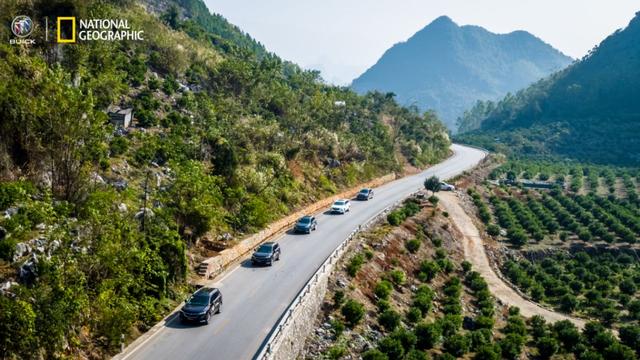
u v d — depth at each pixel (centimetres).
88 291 2147
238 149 5325
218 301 2767
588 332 4312
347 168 7212
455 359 3200
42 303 1853
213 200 3609
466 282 5234
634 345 4212
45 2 4878
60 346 1897
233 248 3678
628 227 7812
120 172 3594
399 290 4184
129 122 4678
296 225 4706
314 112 8331
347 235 4659
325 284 3384
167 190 3531
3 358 1706
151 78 5966
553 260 6538
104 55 5144
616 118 18788
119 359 2138
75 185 2733
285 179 5584
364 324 3291
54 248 2206
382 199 6706
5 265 2058
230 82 7581
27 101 2706
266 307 2859
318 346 2812
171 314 2661
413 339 3195
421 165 10100
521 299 5231
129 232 2456
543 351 3900
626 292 5619
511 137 18588
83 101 2825
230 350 2311
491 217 7644
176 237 2950
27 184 2544
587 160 15875
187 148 4538
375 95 13088
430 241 5716
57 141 2717
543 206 8775
